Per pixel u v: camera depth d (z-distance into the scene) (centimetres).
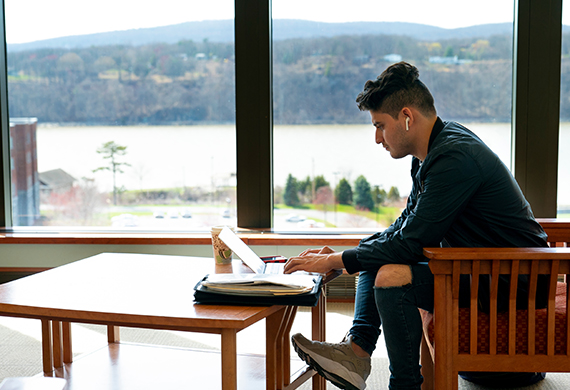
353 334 161
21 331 254
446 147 147
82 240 298
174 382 160
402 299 146
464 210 152
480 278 145
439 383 142
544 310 146
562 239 189
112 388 157
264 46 294
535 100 282
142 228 318
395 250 147
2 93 315
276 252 292
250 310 126
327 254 162
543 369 141
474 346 141
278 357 151
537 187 286
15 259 304
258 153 301
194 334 253
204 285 133
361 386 157
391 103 155
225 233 176
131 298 137
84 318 127
